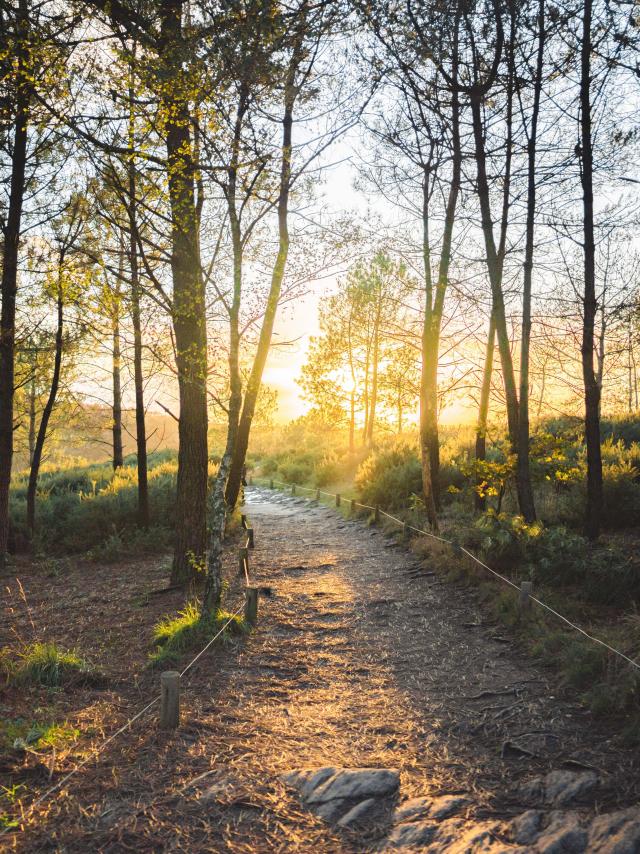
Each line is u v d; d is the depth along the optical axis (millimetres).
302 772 4414
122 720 5344
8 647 7766
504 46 10852
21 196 13203
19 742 4637
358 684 6570
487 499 15008
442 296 14258
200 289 8922
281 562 13016
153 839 3572
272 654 7469
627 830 3424
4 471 13695
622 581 7961
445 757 4766
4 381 13617
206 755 4719
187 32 8594
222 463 8320
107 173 8695
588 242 10062
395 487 18250
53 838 3551
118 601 10312
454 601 9430
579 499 11883
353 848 3535
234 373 8242
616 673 5707
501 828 3650
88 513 15836
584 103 9805
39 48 8266
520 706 5641
